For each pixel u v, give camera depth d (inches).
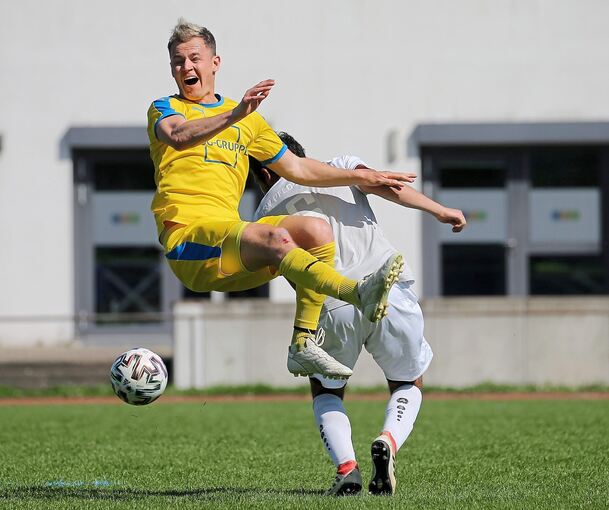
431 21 2903.5
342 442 871.7
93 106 2874.0
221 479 1065.5
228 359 2396.7
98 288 2940.5
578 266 3006.9
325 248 841.5
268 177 925.8
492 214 2984.7
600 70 2923.2
